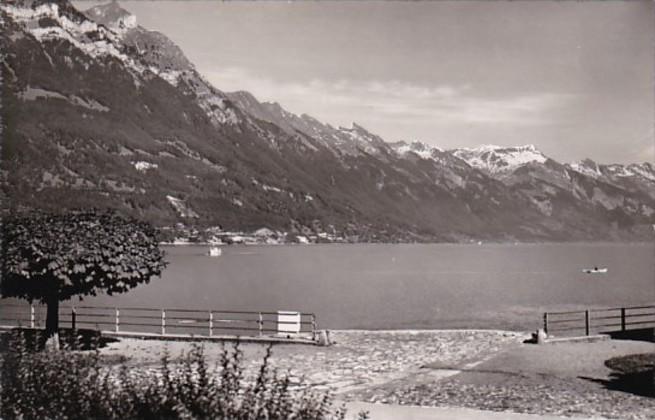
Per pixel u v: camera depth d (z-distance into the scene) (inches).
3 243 916.6
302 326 2119.8
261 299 3193.9
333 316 2459.4
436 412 574.9
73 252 924.6
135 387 498.6
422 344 1072.8
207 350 965.2
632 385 749.3
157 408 459.5
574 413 604.4
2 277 922.1
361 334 1185.4
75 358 483.2
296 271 5526.6
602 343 1085.1
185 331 1781.5
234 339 1066.7
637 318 2174.0
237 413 458.3
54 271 914.1
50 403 458.0
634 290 3700.8
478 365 888.3
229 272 5418.3
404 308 2753.4
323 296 3344.0
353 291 3663.9
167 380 475.2
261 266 6250.0
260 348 1007.0
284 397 482.0
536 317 2406.5
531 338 1123.9
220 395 467.5
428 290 3715.6
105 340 1043.9
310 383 747.4
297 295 3420.3
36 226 933.2
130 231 993.5
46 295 958.4
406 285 4087.1
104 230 967.0
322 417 489.1
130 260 970.7
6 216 943.0
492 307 2795.3
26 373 464.1
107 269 945.5
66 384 462.3
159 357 841.5
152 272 1008.9
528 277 4820.4
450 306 2832.2
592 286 3988.7
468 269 5802.2
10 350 477.4
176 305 2876.5
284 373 801.6
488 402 655.1
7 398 456.8
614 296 3326.8
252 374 763.4
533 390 721.6
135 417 456.4
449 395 688.4
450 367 870.4
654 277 4771.2
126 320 2074.3
